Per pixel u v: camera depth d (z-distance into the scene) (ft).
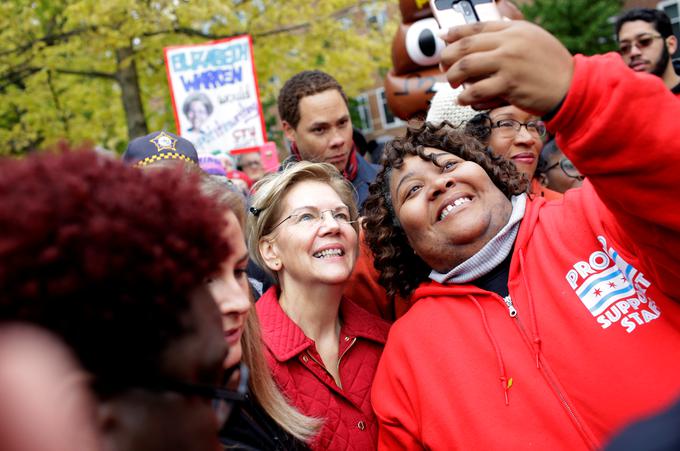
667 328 5.11
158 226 2.15
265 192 7.04
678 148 3.48
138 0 25.25
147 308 2.13
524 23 3.61
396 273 7.20
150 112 34.04
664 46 11.85
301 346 6.39
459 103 3.68
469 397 5.66
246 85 16.33
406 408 6.14
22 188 1.98
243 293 4.35
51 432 1.78
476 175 6.29
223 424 2.71
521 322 5.82
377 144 15.55
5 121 34.76
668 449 1.72
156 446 2.23
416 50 13.58
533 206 6.44
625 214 4.14
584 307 5.48
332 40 29.40
